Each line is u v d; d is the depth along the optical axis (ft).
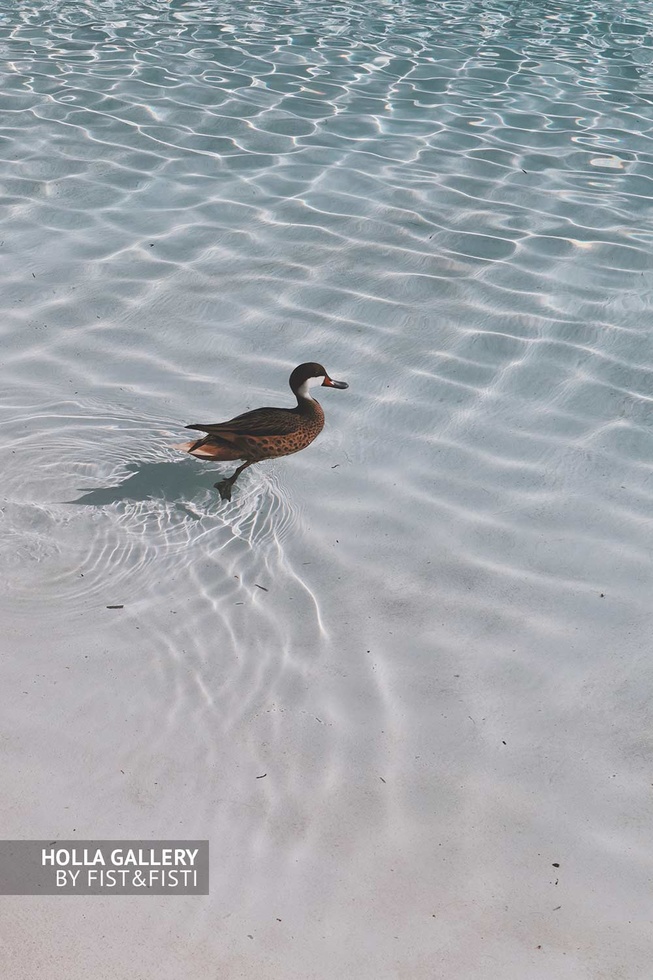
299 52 19.07
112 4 21.71
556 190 14.33
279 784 7.87
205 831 7.63
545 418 10.60
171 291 12.08
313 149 15.11
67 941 7.16
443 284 12.37
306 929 7.27
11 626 8.62
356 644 8.67
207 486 9.76
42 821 7.61
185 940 7.20
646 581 9.14
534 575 9.18
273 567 9.15
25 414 10.34
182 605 8.84
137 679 8.36
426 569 9.21
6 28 19.76
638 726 8.23
